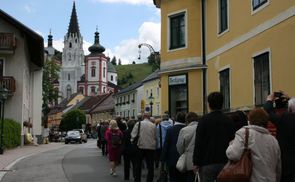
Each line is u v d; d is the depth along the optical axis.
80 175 15.84
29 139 42.97
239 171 5.57
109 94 130.38
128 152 14.20
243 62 15.46
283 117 6.75
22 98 38.66
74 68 165.12
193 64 19.55
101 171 17.17
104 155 26.41
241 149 5.70
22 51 39.09
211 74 18.72
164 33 21.00
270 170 5.65
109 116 112.56
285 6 12.43
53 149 35.88
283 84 12.44
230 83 16.61
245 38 15.27
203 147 7.18
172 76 20.58
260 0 14.14
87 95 155.25
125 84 194.75
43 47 41.84
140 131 12.31
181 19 20.39
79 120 103.19
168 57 20.70
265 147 5.70
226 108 17.17
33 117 52.12
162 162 10.15
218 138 7.11
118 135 15.74
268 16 13.54
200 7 19.66
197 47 19.58
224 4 17.64
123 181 14.09
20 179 14.98
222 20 17.80
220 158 7.04
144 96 87.56
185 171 8.74
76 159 23.52
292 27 11.99
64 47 166.62
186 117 9.05
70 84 164.75
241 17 15.66
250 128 5.81
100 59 158.12
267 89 13.65
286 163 6.54
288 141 6.63
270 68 13.27
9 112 38.22
